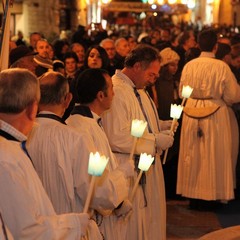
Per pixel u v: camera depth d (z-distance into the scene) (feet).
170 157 36.19
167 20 171.94
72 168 16.88
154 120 23.43
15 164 13.38
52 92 17.35
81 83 19.70
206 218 33.88
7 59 20.45
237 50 40.37
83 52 42.14
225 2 206.59
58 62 34.53
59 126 17.15
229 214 34.76
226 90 33.68
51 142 16.90
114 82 22.79
